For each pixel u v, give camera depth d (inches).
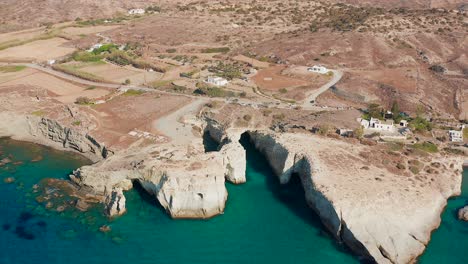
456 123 5265.8
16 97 5575.8
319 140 4493.1
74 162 4490.7
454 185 4084.6
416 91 6038.4
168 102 5600.4
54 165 4429.1
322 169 3978.8
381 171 4057.6
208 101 5605.3
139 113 5260.8
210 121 4992.6
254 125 4862.2
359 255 3363.7
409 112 5477.4
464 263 3280.0
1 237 3417.8
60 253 3289.9
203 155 4099.4
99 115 5196.9
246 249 3412.9
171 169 3816.4
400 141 4628.4
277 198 4035.4
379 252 3277.6
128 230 3555.6
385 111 5275.6
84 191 3969.0
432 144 4608.8
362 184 3818.9
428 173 4136.3
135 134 4694.9
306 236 3558.1
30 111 5162.4
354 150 4357.8
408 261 3257.9
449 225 3676.2
